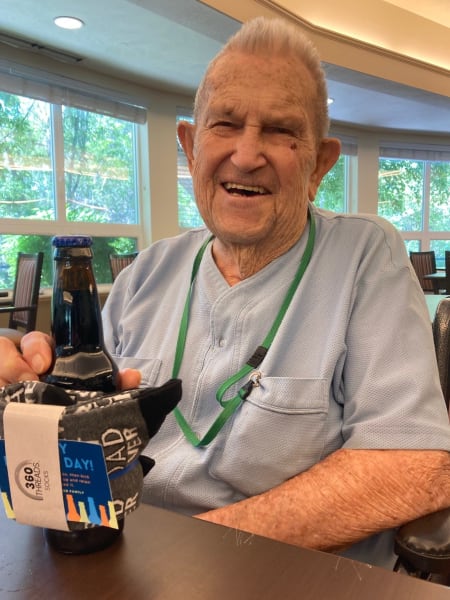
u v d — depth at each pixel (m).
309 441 0.64
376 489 0.58
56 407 0.30
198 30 2.74
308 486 0.60
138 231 4.41
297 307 0.71
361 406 0.65
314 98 0.72
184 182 4.64
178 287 0.85
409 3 3.75
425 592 0.30
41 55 3.51
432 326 0.80
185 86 4.24
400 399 0.64
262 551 0.34
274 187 0.70
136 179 4.38
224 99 0.69
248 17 2.67
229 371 0.71
